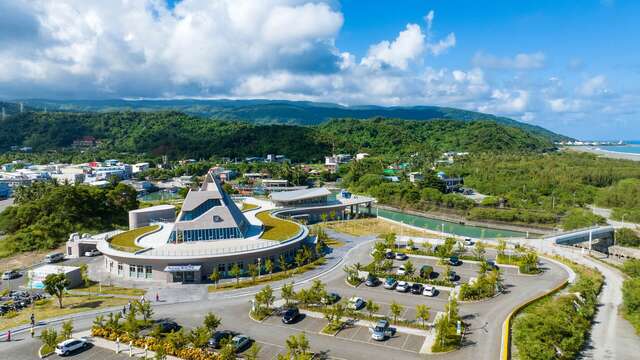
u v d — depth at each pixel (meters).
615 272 128.12
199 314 91.94
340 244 155.75
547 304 92.56
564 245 162.38
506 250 148.50
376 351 75.44
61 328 85.12
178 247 122.38
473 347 76.62
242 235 131.38
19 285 116.50
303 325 86.44
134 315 82.69
